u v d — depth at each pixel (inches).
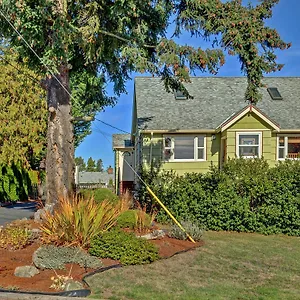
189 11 434.3
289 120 682.2
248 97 445.4
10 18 360.5
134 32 453.7
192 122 682.8
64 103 424.2
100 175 1844.2
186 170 676.1
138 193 534.3
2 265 248.8
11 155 832.3
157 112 706.2
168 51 422.6
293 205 443.2
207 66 428.5
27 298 188.5
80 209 292.5
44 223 315.6
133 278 233.1
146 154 673.0
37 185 987.9
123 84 556.7
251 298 203.0
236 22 417.1
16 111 827.4
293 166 460.8
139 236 323.0
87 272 242.4
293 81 813.2
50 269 244.8
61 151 416.8
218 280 237.8
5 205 783.1
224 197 454.3
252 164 476.7
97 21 411.2
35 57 436.8
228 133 648.4
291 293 213.9
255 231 448.8
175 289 214.4
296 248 355.6
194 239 355.6
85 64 467.8
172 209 467.5
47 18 366.0
